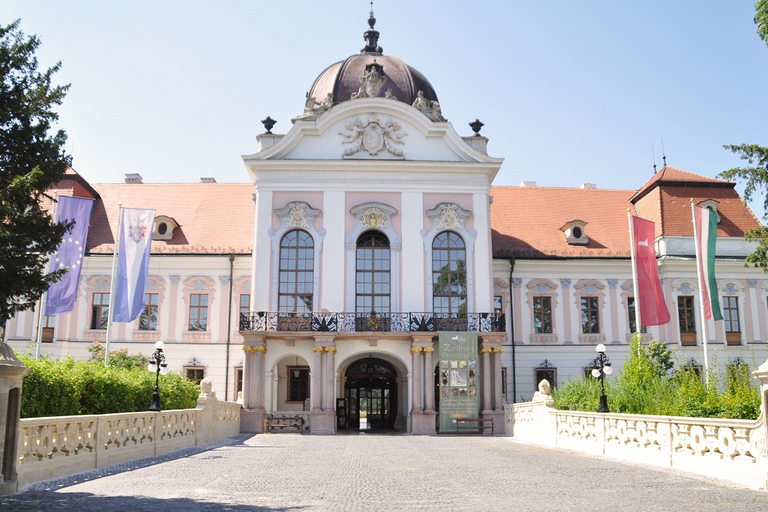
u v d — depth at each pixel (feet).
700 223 107.45
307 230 127.03
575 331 141.18
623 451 64.95
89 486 44.80
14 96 48.44
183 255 138.51
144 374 84.53
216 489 44.24
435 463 61.72
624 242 147.84
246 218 146.92
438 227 128.26
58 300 99.35
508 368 138.51
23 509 35.58
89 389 66.95
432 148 130.93
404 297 125.80
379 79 131.13
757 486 44.19
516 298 141.49
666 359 107.76
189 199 152.25
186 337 136.87
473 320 123.34
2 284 45.85
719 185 147.74
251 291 124.98
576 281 143.02
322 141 130.31
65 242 100.94
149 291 138.41
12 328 133.49
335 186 128.57
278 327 119.96
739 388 60.75
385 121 131.03
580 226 147.23
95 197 148.46
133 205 150.10
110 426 58.23
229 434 104.63
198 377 136.05
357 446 84.38
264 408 118.01
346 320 121.80
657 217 143.02
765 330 138.92
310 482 47.98
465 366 117.70
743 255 141.38
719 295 139.54
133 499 39.68
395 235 127.54
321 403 116.78
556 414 84.48
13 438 41.45
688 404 63.72
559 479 49.03
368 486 45.78
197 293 138.41
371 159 128.67
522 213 154.10
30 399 56.65
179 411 76.48
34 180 45.21
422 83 144.05
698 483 46.39
